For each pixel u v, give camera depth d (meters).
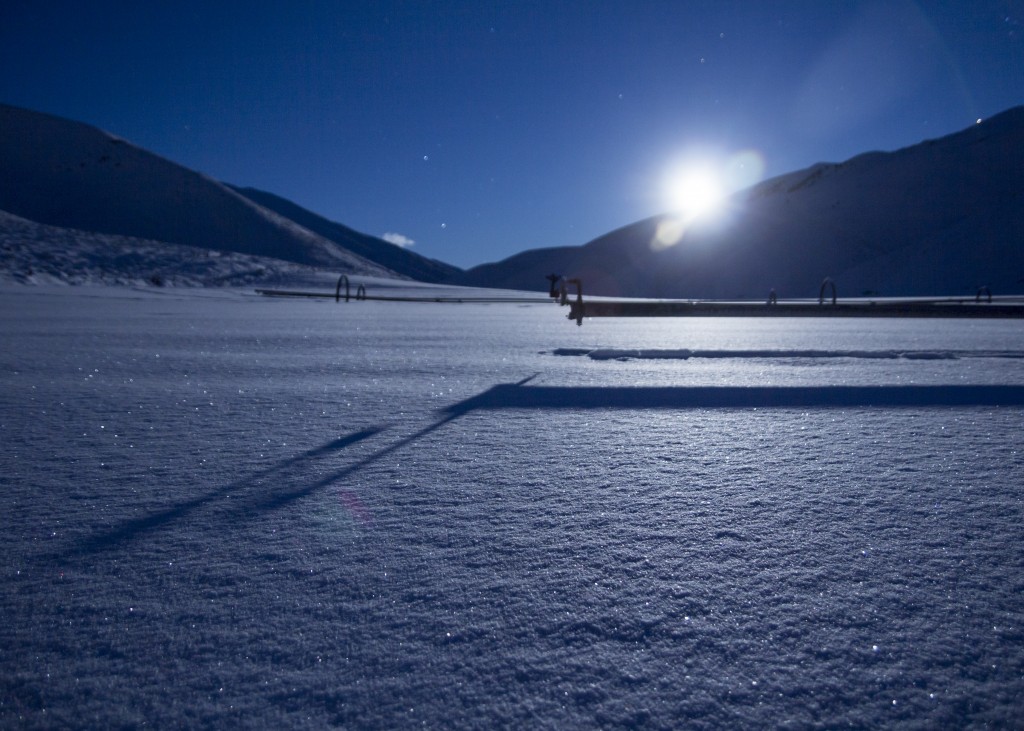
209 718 1.21
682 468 2.82
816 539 2.02
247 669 1.35
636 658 1.39
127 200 106.00
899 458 2.97
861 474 2.71
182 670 1.35
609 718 1.21
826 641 1.45
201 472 2.77
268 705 1.24
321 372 6.14
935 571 1.79
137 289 43.66
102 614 1.58
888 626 1.51
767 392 4.86
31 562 1.86
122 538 2.04
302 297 40.97
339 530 2.10
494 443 3.31
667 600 1.63
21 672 1.35
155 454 3.08
